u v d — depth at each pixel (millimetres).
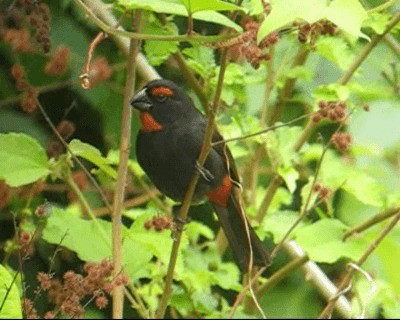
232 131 11625
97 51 12844
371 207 13203
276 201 12625
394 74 12000
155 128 10609
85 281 8312
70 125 9812
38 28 8461
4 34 9305
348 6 7023
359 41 12984
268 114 12883
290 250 12109
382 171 12945
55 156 9750
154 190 13078
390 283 10703
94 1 9695
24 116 12984
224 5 7301
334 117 9164
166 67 13148
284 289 13680
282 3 7016
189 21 7543
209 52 10703
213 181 10617
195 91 10867
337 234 10719
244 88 11547
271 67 11664
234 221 10867
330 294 11977
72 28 12758
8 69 12812
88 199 12203
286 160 11453
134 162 11836
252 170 12344
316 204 10391
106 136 13133
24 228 10219
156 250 9555
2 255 12531
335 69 13094
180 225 9539
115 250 9125
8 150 9523
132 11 9016
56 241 10125
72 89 12977
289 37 11398
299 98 12031
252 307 11961
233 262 14078
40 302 12328
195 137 10523
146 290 11352
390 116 12758
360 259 10086
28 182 9422
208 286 11320
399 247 10508
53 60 9531
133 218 11367
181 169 10586
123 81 12953
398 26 11234
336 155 13125
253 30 7773
